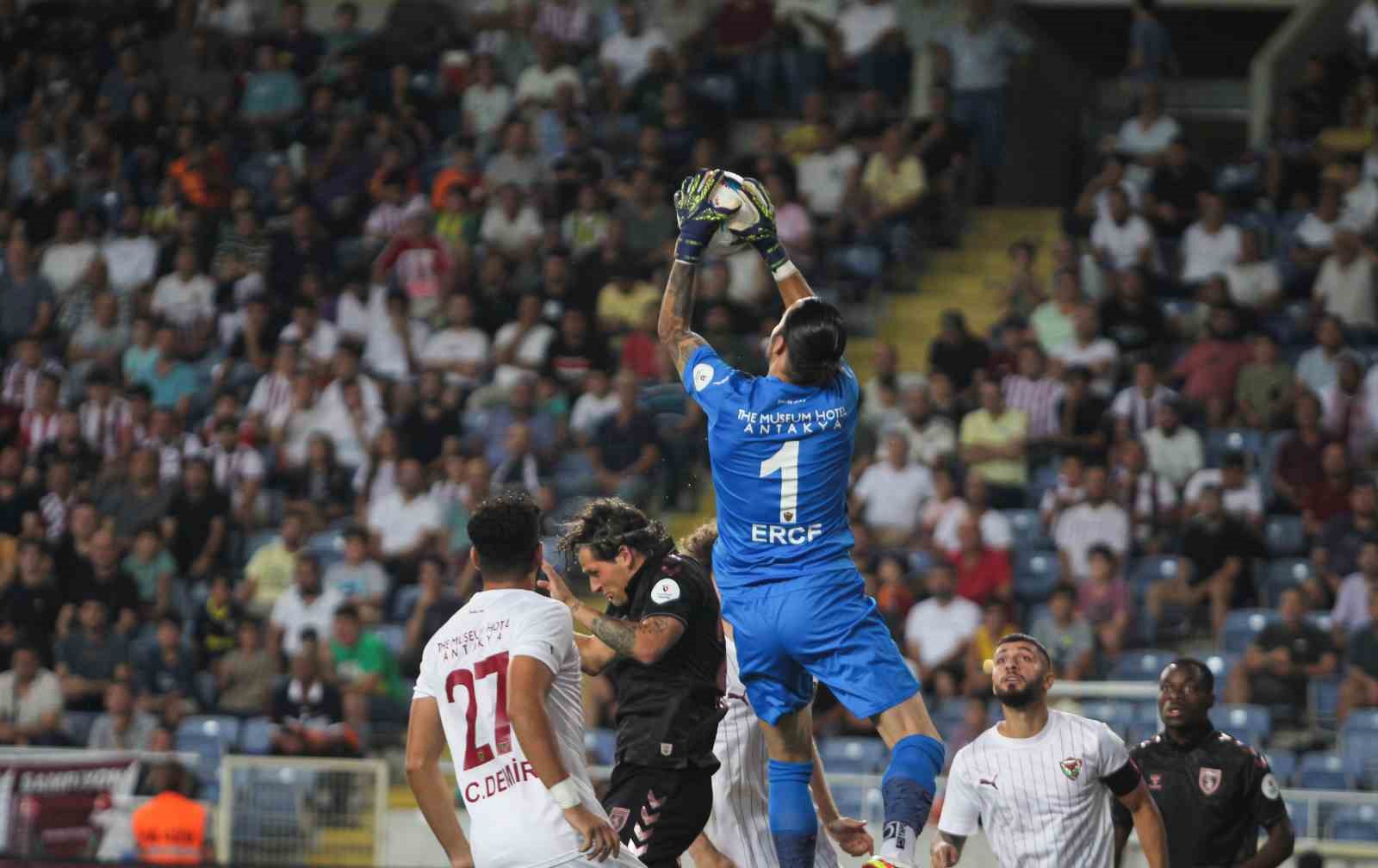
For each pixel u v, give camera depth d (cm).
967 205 6512
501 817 1931
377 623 4981
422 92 7119
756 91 6994
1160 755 2442
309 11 8175
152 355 6128
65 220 6762
